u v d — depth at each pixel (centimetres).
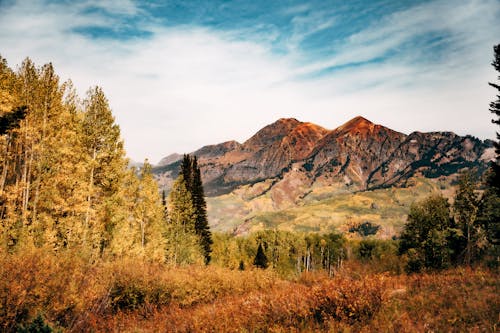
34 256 1141
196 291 1711
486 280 1232
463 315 853
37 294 988
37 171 2127
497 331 738
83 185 2169
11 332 897
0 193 1809
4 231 1736
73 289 1089
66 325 1076
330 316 859
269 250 10712
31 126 2019
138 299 1503
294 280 2100
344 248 10431
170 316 1254
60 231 2058
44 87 2102
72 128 2288
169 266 2228
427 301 1011
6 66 1931
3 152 1989
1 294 896
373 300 907
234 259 8106
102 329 1136
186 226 4481
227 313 1029
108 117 2464
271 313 946
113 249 2342
